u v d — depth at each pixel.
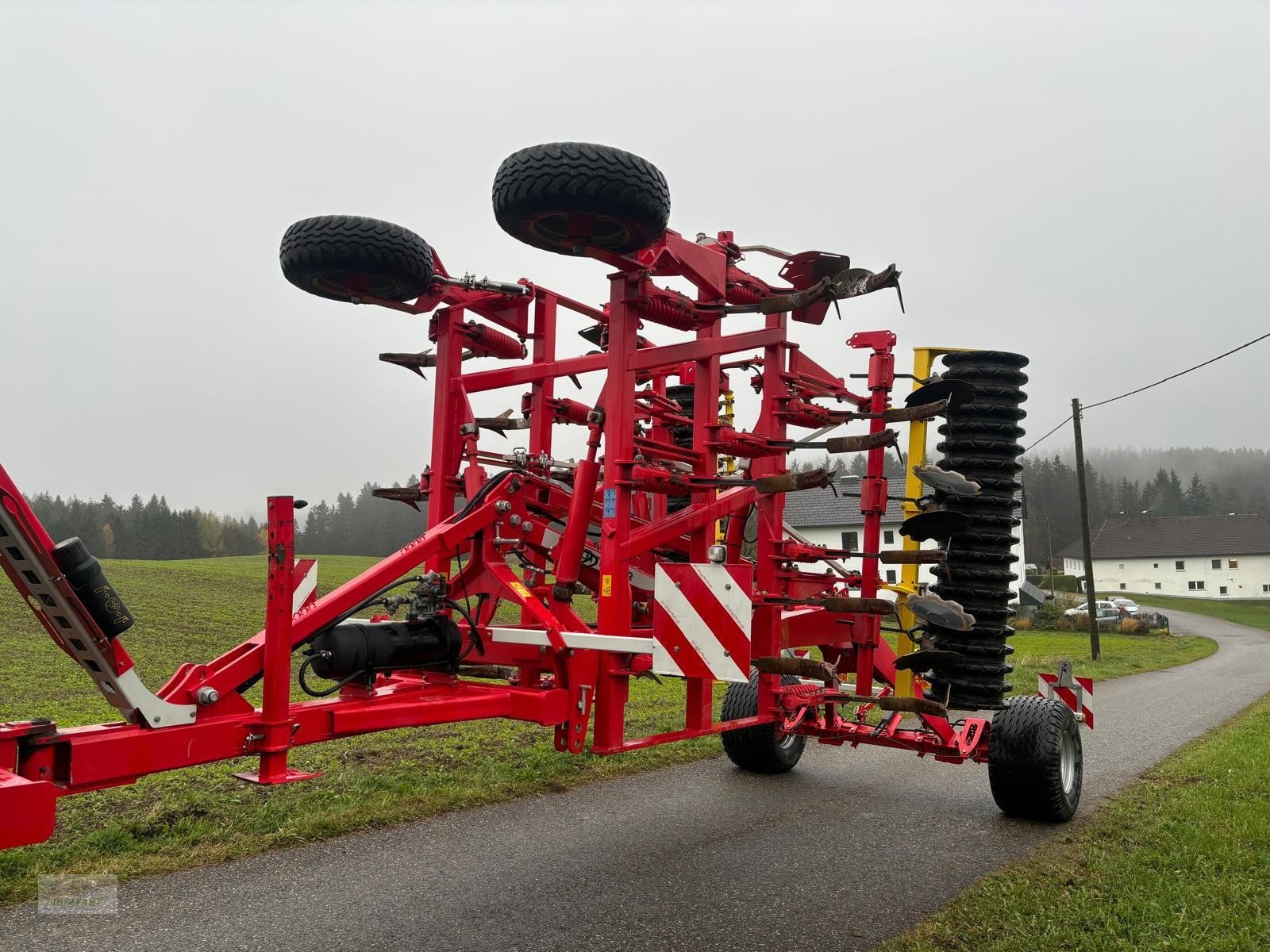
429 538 4.59
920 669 5.83
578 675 4.48
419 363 5.70
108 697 3.12
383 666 4.14
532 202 3.86
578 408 5.95
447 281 4.99
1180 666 22.52
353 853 4.84
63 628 2.98
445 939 3.79
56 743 2.86
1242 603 84.00
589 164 3.78
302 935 3.79
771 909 4.21
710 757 7.65
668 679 12.76
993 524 5.86
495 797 6.04
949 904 4.27
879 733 6.10
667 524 4.72
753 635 5.67
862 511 6.06
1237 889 4.37
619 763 7.16
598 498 5.79
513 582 4.79
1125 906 4.13
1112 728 10.27
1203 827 5.52
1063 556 110.06
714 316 5.07
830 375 6.51
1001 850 5.18
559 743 4.48
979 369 5.93
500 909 4.13
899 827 5.66
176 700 3.18
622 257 4.35
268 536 3.40
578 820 5.62
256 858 4.68
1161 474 149.50
